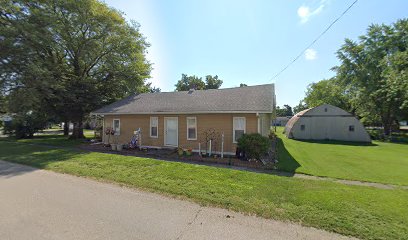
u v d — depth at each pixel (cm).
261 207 440
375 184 682
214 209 438
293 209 428
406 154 1266
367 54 2633
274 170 859
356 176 773
